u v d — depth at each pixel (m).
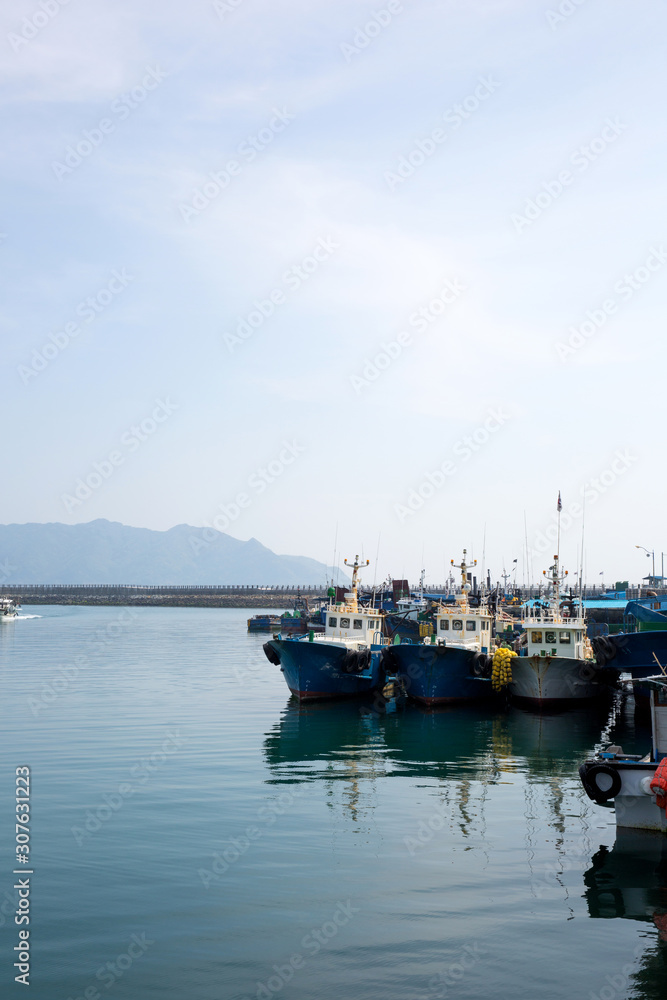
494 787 25.67
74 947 14.29
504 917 15.56
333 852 19.19
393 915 15.63
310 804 23.36
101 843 19.72
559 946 14.38
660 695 21.33
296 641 43.31
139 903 16.16
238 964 13.70
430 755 30.95
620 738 35.16
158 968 13.53
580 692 44.25
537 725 38.94
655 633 39.12
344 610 50.28
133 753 30.48
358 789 25.23
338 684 45.53
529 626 46.00
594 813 22.67
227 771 27.58
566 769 28.48
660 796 19.53
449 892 16.80
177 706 43.25
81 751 30.78
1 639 97.69
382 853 19.16
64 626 130.25
